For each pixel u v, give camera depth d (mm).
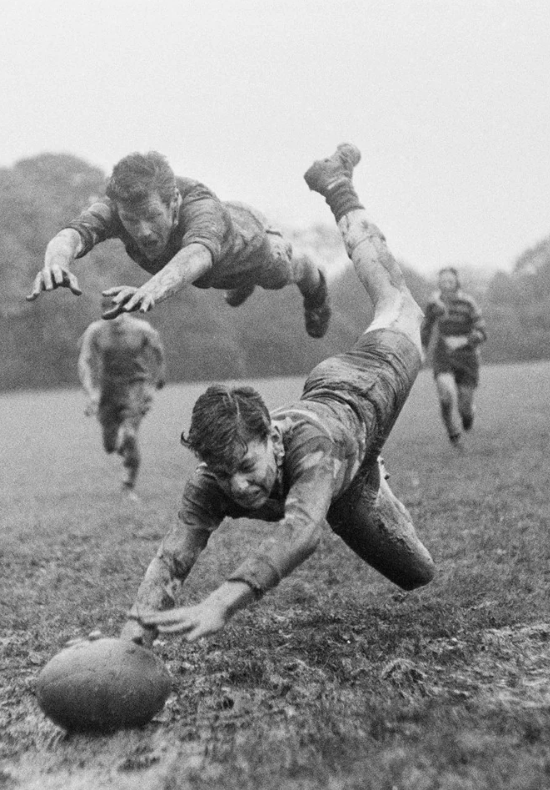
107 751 5691
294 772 5043
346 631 7953
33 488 21203
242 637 7887
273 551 5422
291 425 5938
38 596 10258
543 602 8500
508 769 4840
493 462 18266
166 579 5973
